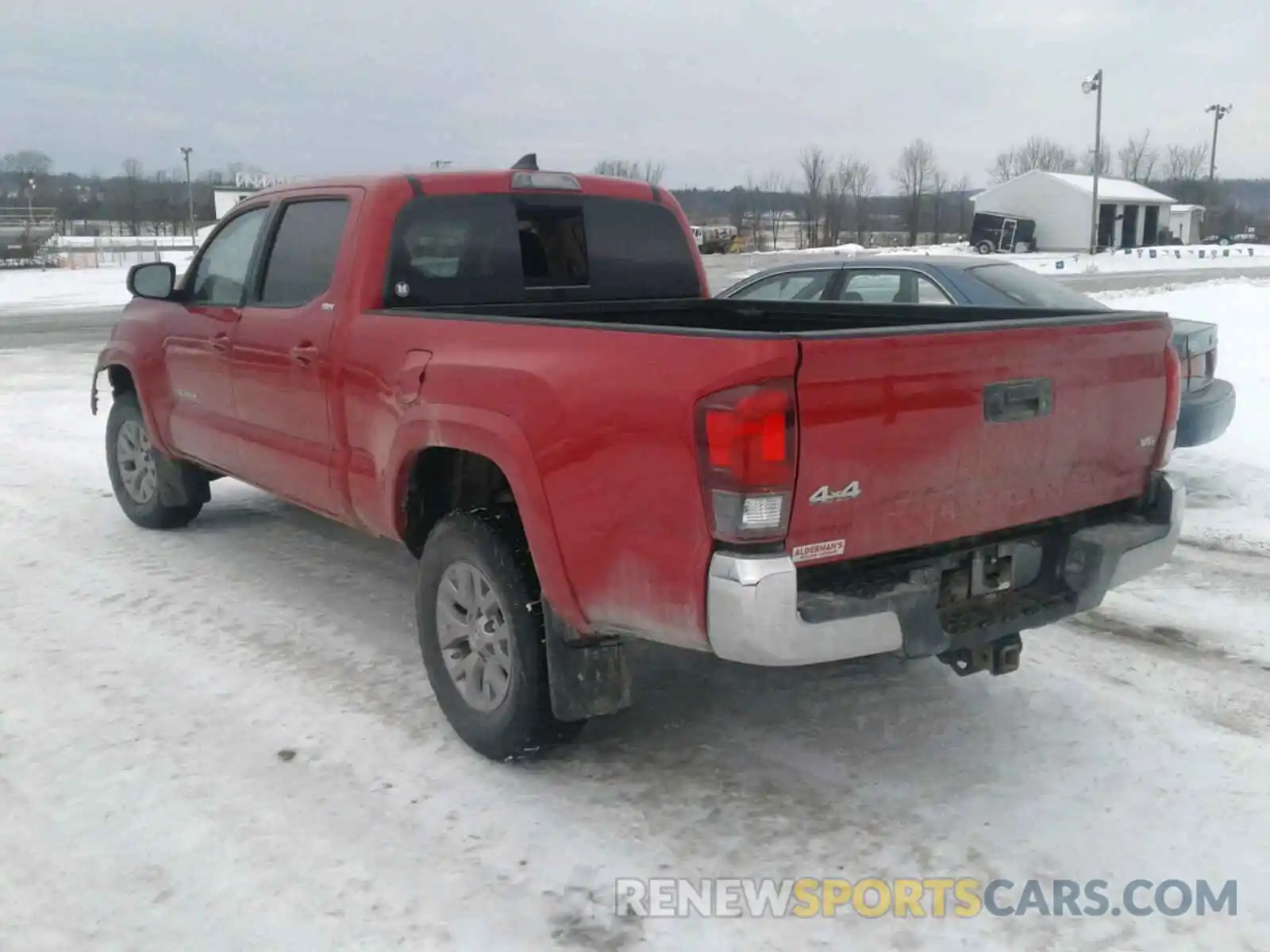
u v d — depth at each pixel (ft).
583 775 12.81
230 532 23.11
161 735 13.82
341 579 20.01
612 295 17.97
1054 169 339.36
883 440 10.36
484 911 10.30
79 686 15.29
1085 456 12.32
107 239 262.26
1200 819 11.73
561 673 12.10
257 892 10.59
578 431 11.16
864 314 16.92
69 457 31.19
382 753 13.37
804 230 277.44
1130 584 19.22
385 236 15.31
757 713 14.40
